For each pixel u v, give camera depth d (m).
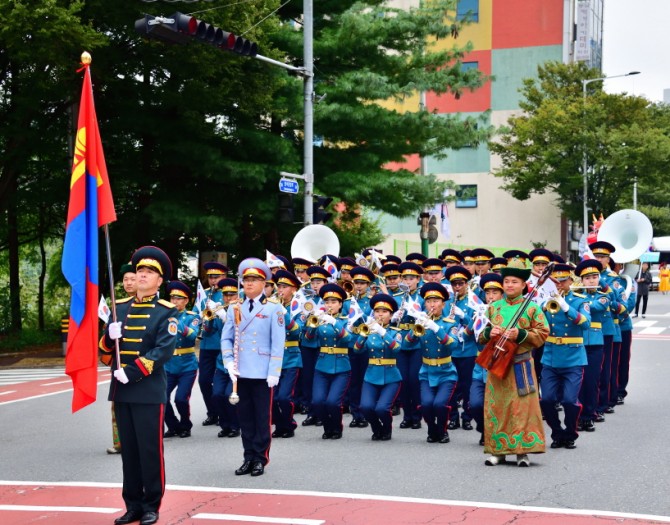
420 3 28.03
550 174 43.38
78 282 7.35
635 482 8.45
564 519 7.09
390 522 7.05
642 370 17.34
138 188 26.83
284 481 8.70
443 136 27.17
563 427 11.74
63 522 7.29
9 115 23.41
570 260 46.62
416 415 12.01
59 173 26.20
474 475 8.85
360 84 25.72
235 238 24.77
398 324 11.20
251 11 22.14
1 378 19.23
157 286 7.62
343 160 27.33
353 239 29.91
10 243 27.95
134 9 20.95
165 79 25.11
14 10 18.34
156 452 7.25
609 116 43.44
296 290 12.68
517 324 9.25
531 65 48.09
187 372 11.38
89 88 7.69
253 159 25.66
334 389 11.06
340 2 27.59
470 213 49.62
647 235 13.80
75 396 7.28
